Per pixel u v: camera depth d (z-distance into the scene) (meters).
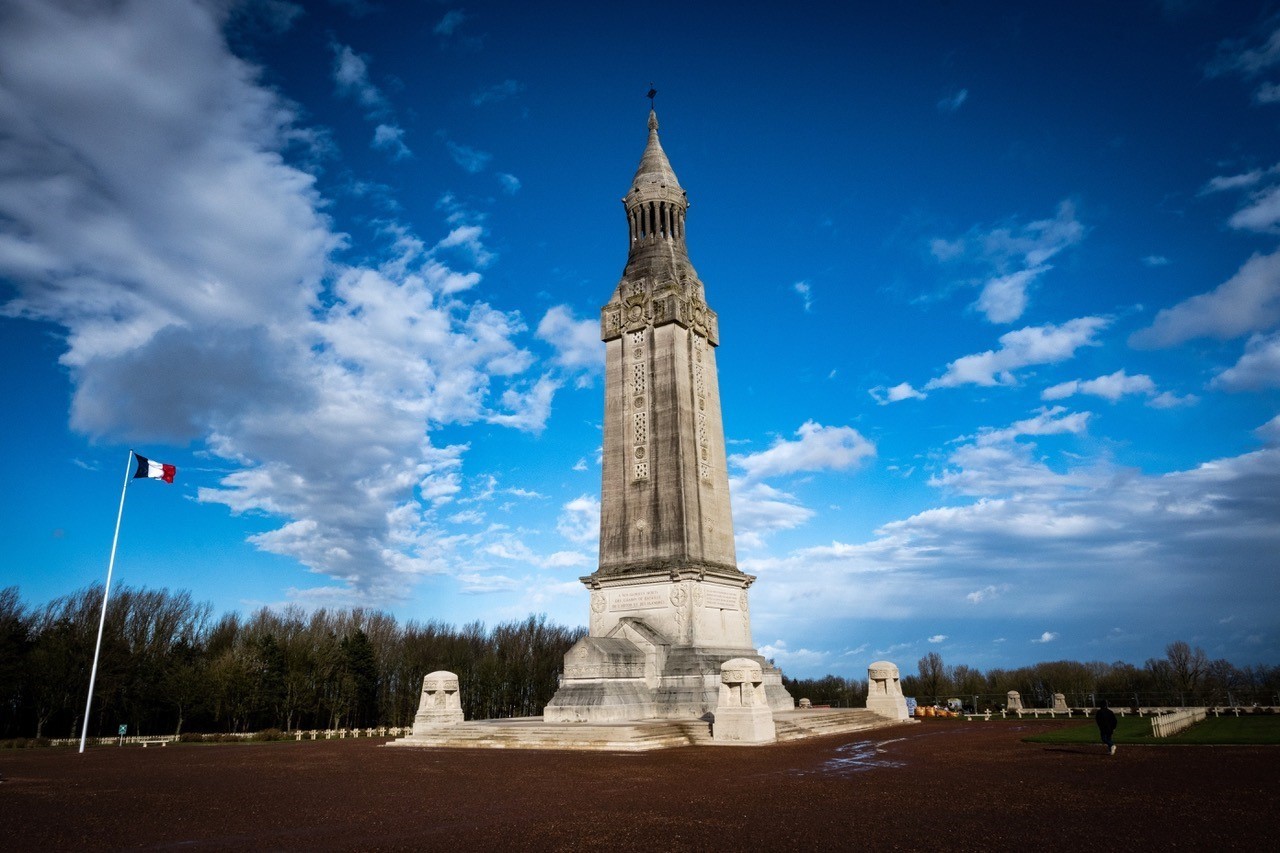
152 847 15.61
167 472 47.81
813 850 14.67
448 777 26.66
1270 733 39.97
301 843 15.80
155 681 77.38
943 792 21.77
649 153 65.88
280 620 106.75
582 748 36.59
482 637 122.88
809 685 110.75
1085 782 23.58
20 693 69.44
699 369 58.62
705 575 51.41
